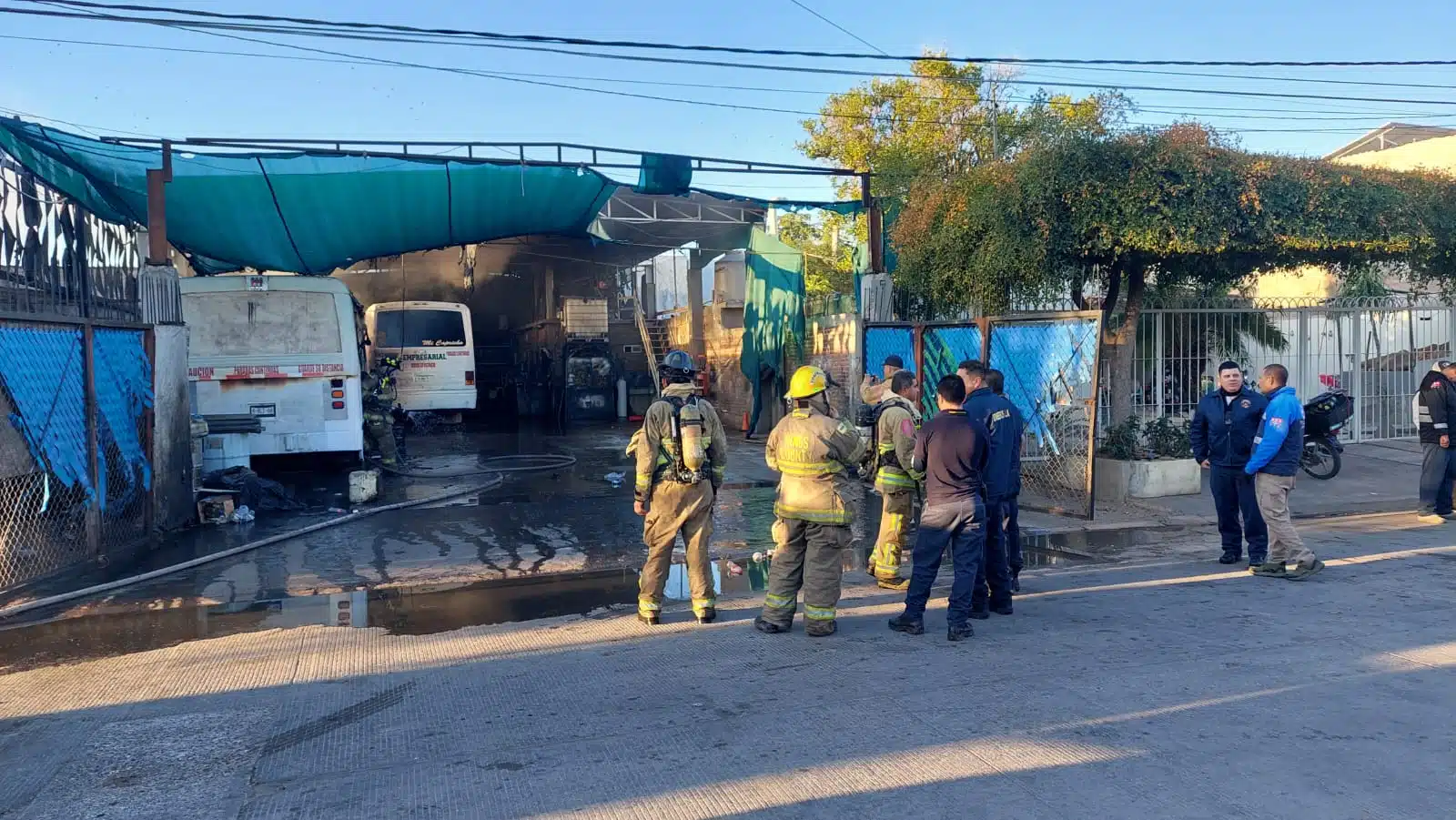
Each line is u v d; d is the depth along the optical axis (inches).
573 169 473.1
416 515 417.7
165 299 385.4
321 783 159.0
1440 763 158.4
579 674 212.2
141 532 361.7
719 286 953.5
